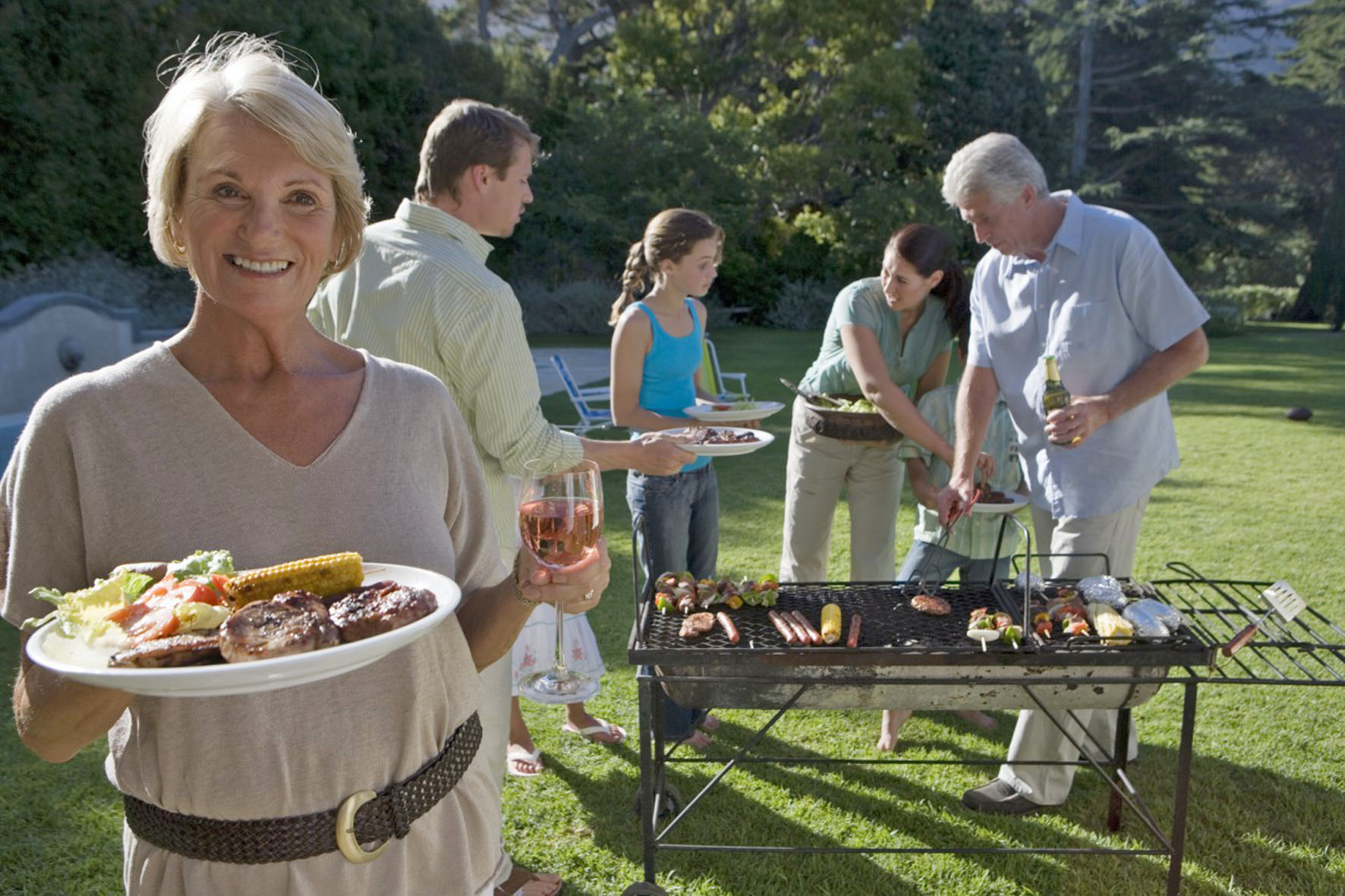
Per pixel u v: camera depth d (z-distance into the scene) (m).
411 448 1.28
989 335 3.05
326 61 18.23
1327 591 4.84
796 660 2.26
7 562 1.16
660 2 27.19
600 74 28.41
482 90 21.97
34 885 2.52
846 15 26.52
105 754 3.20
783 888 2.61
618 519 6.39
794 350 17.31
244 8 17.05
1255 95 38.41
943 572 3.32
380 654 0.97
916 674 2.27
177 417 1.15
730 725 3.54
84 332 8.98
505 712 2.34
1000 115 29.78
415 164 20.62
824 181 26.66
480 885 1.37
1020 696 2.34
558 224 22.31
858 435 3.41
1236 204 36.75
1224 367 16.19
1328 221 33.03
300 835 1.20
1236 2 38.91
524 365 2.25
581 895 2.56
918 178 29.64
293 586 1.07
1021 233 2.85
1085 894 2.57
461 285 2.17
